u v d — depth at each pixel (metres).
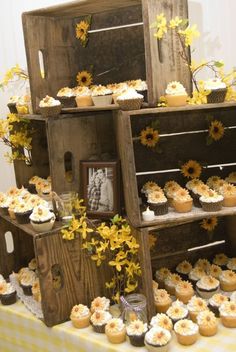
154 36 1.42
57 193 1.59
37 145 1.93
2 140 2.06
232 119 1.77
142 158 1.74
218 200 1.49
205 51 1.82
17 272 1.96
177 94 1.42
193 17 1.80
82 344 1.46
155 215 1.50
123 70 1.69
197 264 1.83
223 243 1.97
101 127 1.66
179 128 1.74
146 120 1.71
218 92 1.44
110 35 1.69
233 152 1.79
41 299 1.52
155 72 1.44
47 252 1.49
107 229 1.50
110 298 1.64
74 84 1.76
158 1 1.42
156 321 1.43
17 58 2.00
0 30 1.98
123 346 1.40
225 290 1.66
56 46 1.69
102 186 1.57
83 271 1.57
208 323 1.41
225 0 1.78
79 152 1.62
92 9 1.59
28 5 1.93
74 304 1.57
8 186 2.12
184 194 1.53
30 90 1.64
